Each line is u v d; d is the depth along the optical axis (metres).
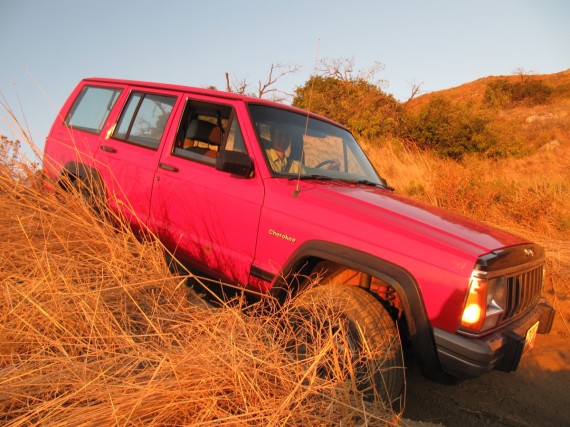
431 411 2.98
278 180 3.16
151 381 2.01
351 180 3.69
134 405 1.88
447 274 2.40
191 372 2.16
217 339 2.39
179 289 3.13
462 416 2.95
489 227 3.16
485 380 3.46
